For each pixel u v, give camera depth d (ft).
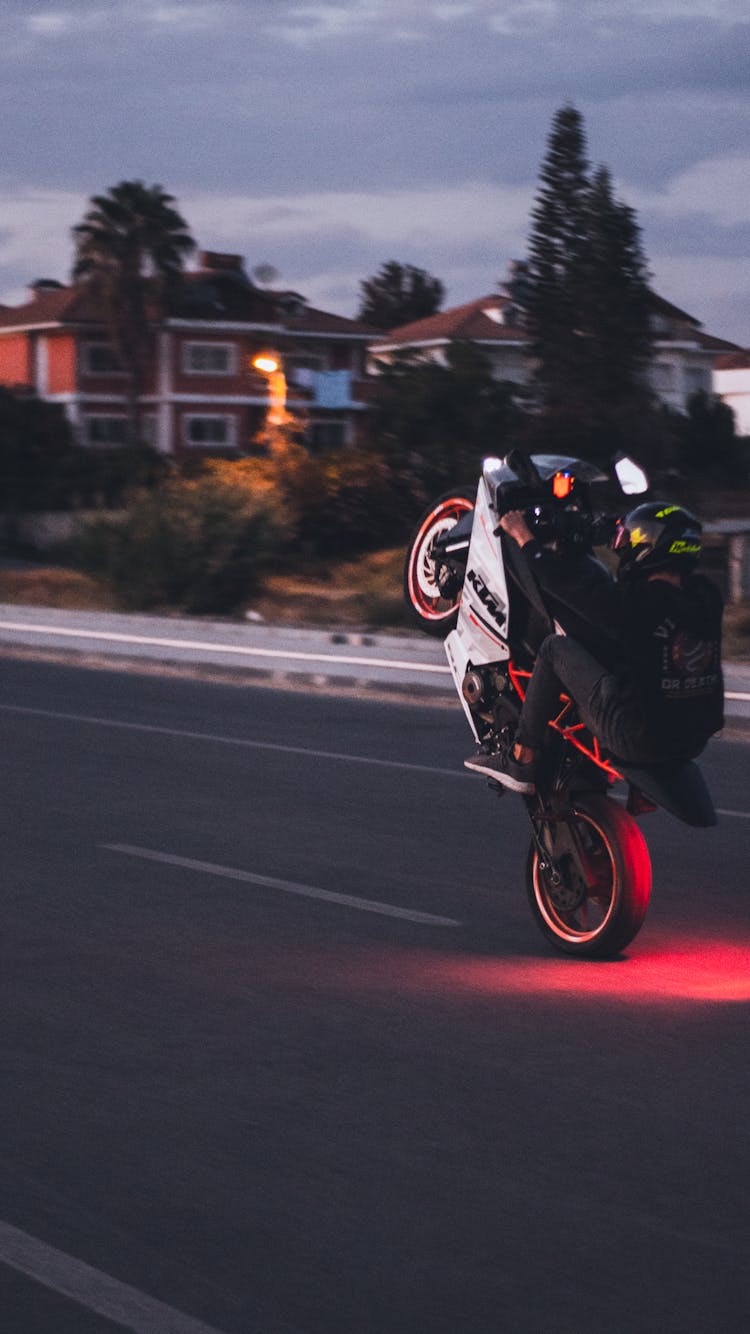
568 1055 27.07
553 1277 18.69
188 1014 29.12
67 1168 21.83
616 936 32.68
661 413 298.76
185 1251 19.27
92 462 271.49
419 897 38.70
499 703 34.55
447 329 357.61
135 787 53.62
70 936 34.60
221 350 316.40
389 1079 25.72
